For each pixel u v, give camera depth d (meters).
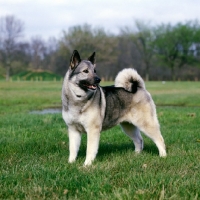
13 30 79.00
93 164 5.88
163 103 22.17
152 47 82.69
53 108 19.20
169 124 10.84
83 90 5.98
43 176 5.00
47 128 9.77
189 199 4.14
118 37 90.12
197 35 79.69
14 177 4.98
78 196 4.38
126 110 6.73
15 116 12.84
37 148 7.15
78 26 82.62
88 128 6.13
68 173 5.23
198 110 14.91
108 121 6.53
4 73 99.19
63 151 7.03
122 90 6.73
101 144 7.81
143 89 6.91
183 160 6.10
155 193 4.24
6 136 8.39
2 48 84.44
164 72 88.88
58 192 4.50
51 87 43.12
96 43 80.50
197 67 82.81
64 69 99.25
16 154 6.58
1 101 21.77
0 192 4.43
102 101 6.29
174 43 79.50
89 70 6.08
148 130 6.76
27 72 93.31
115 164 5.70
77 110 6.03
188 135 8.63
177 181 4.68
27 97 25.56
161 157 6.45
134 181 4.75
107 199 4.10
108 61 83.75
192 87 44.66
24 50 102.19
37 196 4.31
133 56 90.31
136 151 7.17
